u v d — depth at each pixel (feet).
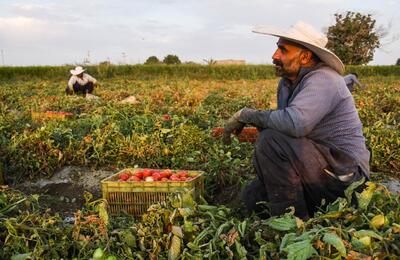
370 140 20.72
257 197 12.64
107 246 10.37
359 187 11.55
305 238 9.09
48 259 10.41
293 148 11.27
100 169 20.30
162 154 20.48
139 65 99.86
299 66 11.84
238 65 102.83
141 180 14.92
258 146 11.80
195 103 39.40
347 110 11.59
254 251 10.01
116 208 14.35
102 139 21.26
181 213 10.73
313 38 11.60
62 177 19.65
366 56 127.03
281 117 11.35
